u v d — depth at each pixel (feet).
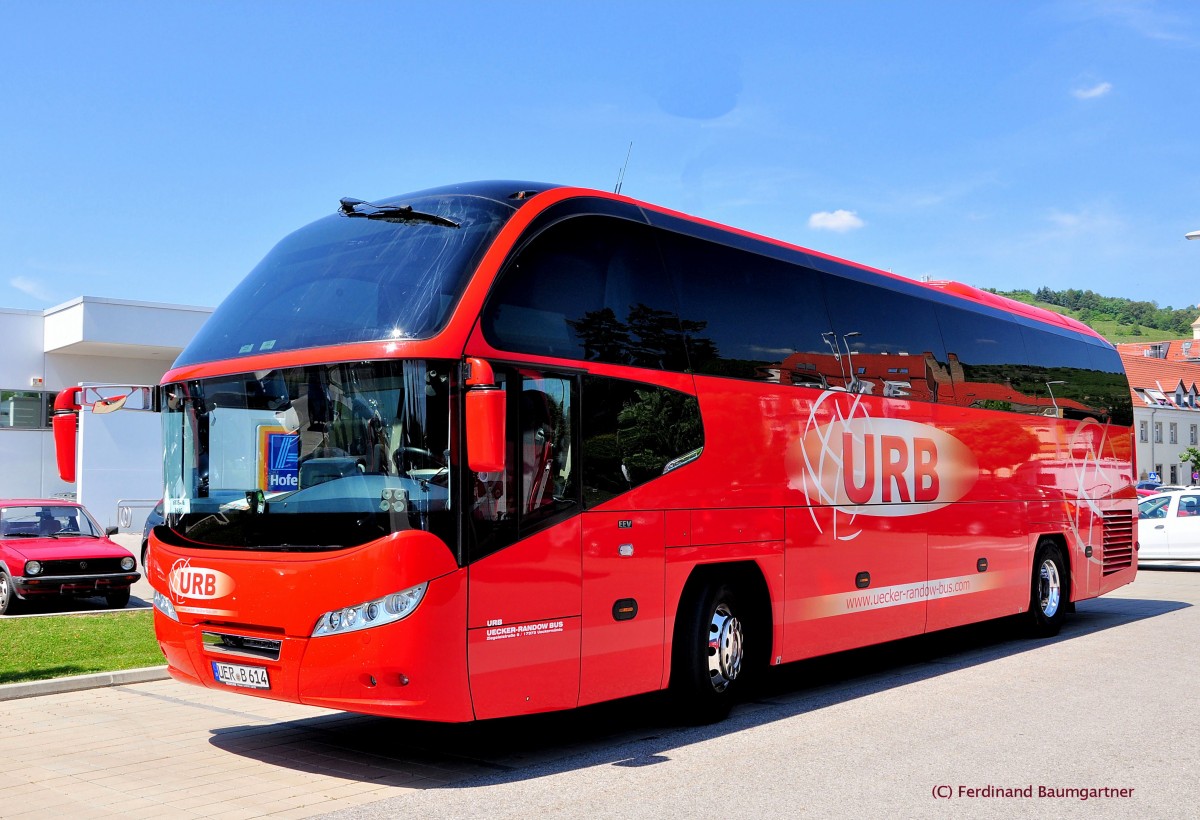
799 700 30.37
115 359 121.60
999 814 18.90
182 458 23.72
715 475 26.89
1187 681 32.68
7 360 115.75
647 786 20.79
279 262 25.07
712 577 27.17
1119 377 52.54
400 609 19.89
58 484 116.98
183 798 19.99
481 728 26.68
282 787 20.80
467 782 21.20
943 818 18.66
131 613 46.03
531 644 21.72
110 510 110.63
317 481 21.21
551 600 22.16
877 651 40.96
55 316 116.16
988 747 24.00
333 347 21.57
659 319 26.08
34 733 25.62
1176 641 41.86
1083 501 47.19
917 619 35.17
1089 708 28.48
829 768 22.16
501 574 21.17
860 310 34.04
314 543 20.92
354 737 25.40
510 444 21.65
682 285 27.09
